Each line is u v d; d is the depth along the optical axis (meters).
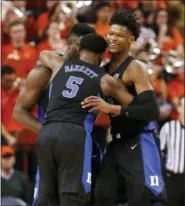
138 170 7.73
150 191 7.71
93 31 8.10
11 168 11.59
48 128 7.45
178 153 11.52
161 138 11.65
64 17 14.88
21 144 12.25
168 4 17.12
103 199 7.85
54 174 7.50
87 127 7.46
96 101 7.41
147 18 16.20
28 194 11.62
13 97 12.48
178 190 11.25
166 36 16.00
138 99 7.62
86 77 7.55
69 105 7.46
